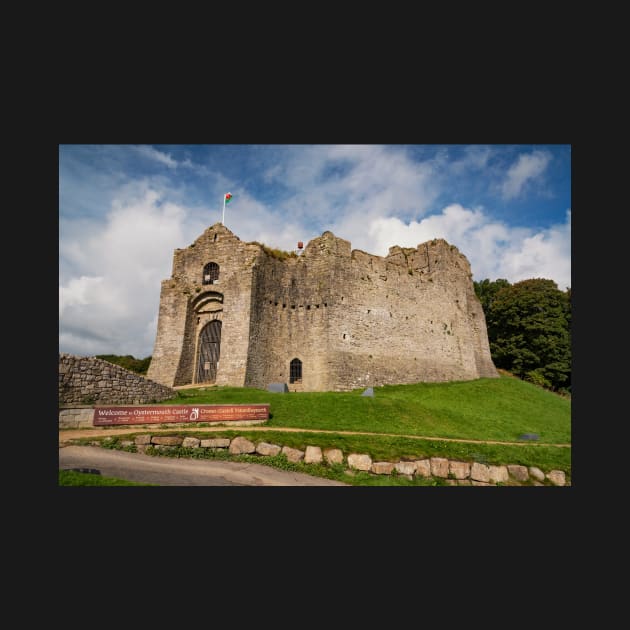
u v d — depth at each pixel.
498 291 56.41
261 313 30.17
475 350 45.53
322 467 13.80
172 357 28.62
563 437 22.17
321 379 30.09
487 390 34.59
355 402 22.00
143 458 12.98
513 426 23.55
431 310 39.22
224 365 27.55
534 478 15.69
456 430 20.38
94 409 14.51
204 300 30.31
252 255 29.86
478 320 47.59
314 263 33.38
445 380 37.47
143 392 18.97
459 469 14.91
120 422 14.74
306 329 31.75
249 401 20.98
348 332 32.00
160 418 15.35
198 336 30.09
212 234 31.34
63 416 14.07
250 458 13.95
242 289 28.91
